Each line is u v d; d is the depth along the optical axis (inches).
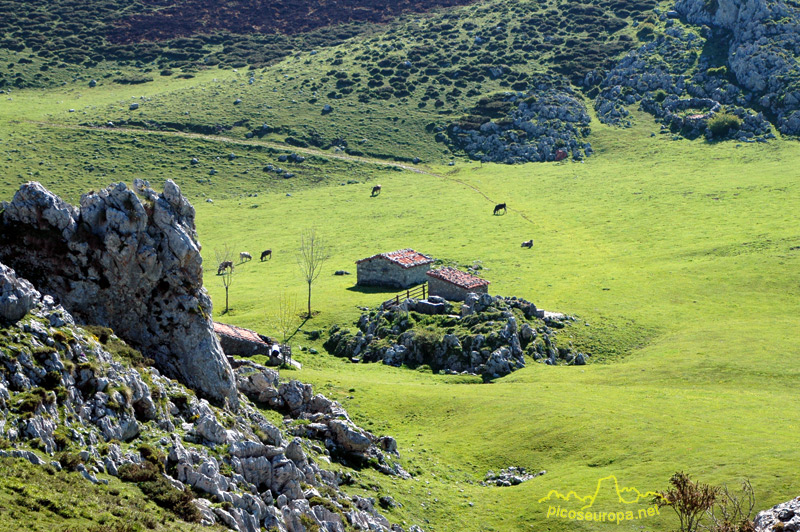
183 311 2635.3
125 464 1883.6
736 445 2979.8
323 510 2142.0
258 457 2176.4
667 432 3181.6
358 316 5221.5
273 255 7160.4
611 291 5703.7
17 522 1493.6
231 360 3341.5
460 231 7642.7
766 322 4948.3
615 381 4124.0
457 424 3506.4
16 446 1747.0
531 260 6633.9
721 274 5900.6
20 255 2479.1
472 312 4980.3
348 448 2805.1
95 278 2536.9
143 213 2591.0
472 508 2691.9
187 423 2273.6
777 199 7815.0
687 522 2445.9
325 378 3961.6
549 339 4761.3
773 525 1824.6
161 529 1670.8
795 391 3836.1
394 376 4343.0
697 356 4367.6
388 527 2359.7
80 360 2096.5
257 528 1904.5
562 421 3373.5
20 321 2070.6
